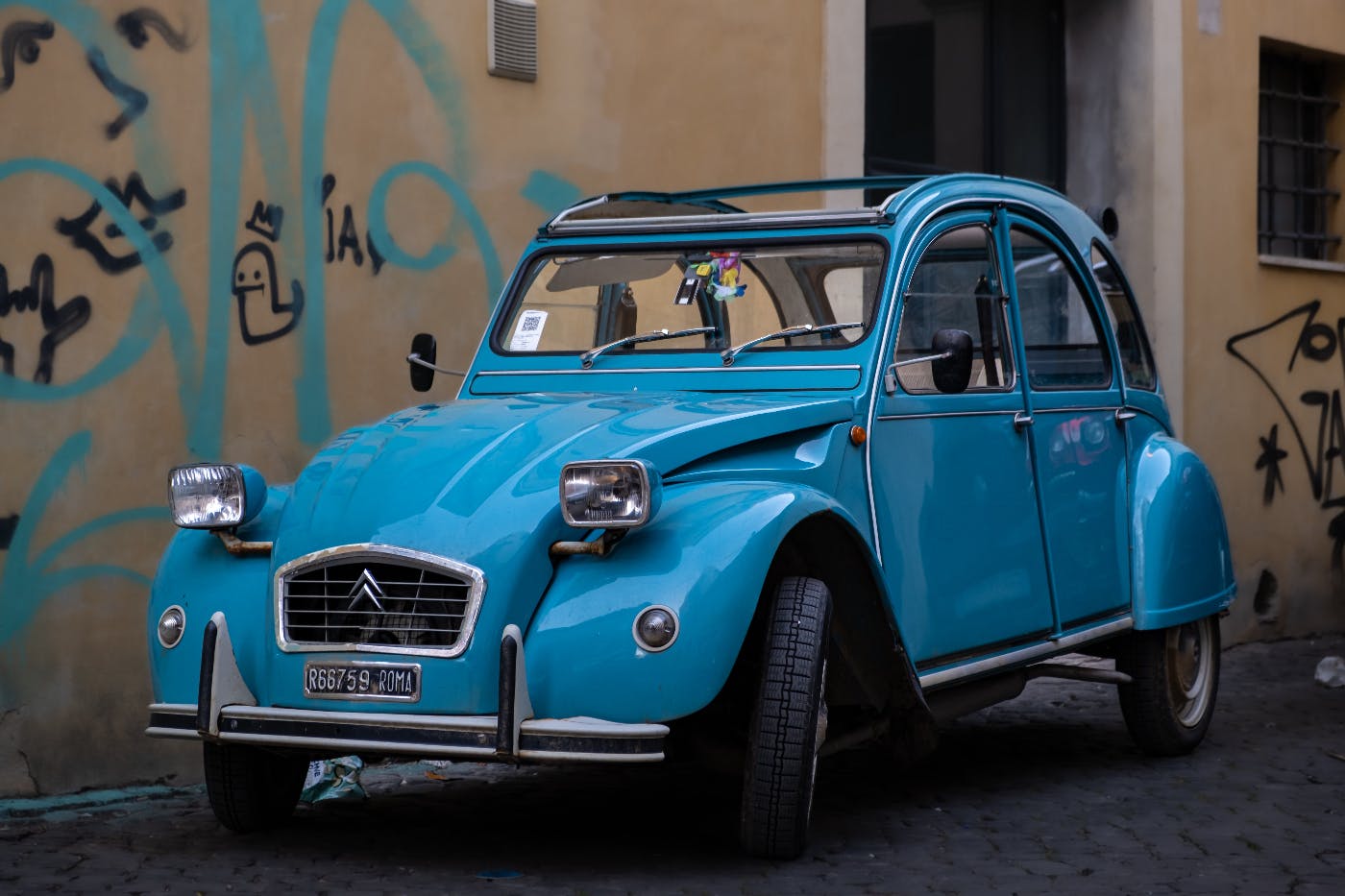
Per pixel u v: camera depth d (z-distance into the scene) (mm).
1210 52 11125
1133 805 5875
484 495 4598
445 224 7562
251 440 6883
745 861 4828
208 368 6750
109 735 6422
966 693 5691
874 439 5234
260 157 6930
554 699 4379
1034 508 6035
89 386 6398
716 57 8664
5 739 6133
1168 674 6828
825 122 9148
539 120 7914
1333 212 12266
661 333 5715
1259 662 10305
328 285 7141
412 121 7441
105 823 5668
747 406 5086
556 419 5000
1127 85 10828
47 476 6273
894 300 5453
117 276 6488
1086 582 6352
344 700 4504
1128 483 6789
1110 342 6859
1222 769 6629
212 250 6773
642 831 5305
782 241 5707
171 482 5008
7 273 6188
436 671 4414
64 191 6348
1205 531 6941
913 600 5309
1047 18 11047
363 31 7270
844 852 5027
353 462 4895
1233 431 11102
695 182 8562
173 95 6672
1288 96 12023
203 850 5055
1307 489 11586
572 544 4512
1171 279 10750
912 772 6547
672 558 4434
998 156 10727
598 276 5961
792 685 4684
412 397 7438
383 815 5594
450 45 7582
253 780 5176
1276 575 11336
